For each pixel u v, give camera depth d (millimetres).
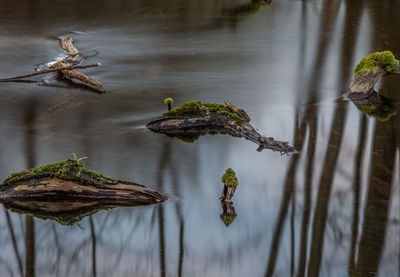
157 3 32906
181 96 16078
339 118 14086
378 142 12250
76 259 7941
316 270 7605
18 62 20328
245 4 32875
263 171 10812
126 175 10523
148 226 8797
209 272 7664
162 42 23859
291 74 18766
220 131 13305
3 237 8516
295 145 12227
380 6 31375
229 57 21281
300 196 9680
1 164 11055
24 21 27672
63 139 12578
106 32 25703
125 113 14516
